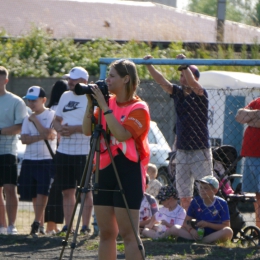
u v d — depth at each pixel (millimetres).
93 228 25984
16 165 26547
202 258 21234
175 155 26625
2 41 59500
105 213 16828
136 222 16625
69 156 25391
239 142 34562
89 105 17047
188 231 23844
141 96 35531
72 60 57312
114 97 17328
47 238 24359
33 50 57438
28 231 27312
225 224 23609
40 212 26125
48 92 49938
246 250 22391
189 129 24656
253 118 23703
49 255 22000
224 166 27203
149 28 72125
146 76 51188
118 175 16453
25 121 26547
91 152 16516
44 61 56281
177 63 24406
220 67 52188
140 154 16906
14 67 54281
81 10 78312
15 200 26438
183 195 25203
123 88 16922
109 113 16328
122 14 78375
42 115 26547
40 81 49906
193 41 64625
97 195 16859
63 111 25562
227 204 24250
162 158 37844
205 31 71875
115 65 16922
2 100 26516
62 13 76438
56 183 25812
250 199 24859
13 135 26422
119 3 83188
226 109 34844
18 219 31141
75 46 60031
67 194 25672
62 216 26250
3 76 26406
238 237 24688
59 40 60250
